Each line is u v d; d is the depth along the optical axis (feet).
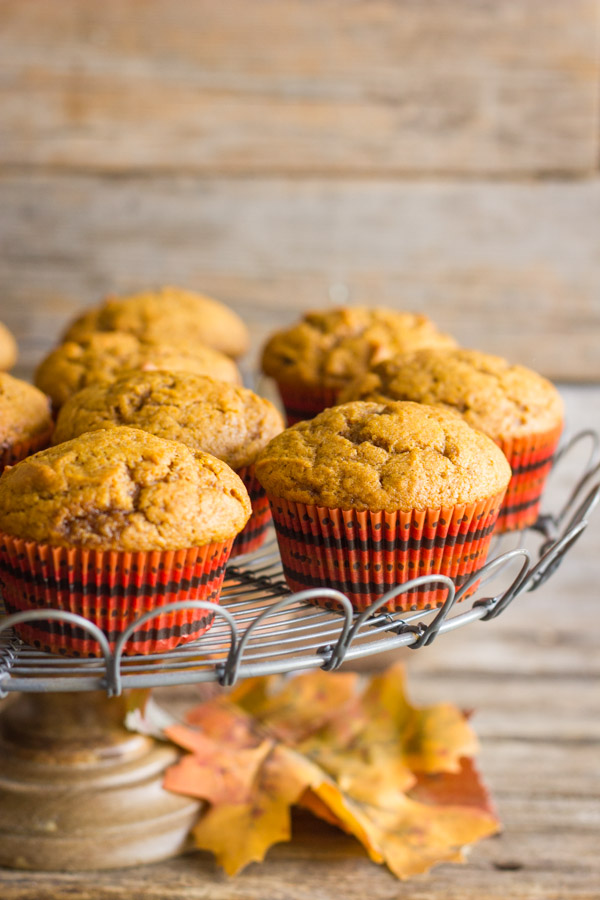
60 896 2.37
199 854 2.46
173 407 2.35
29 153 2.97
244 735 2.61
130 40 2.94
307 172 3.01
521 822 2.56
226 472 2.23
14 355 2.74
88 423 2.34
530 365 3.11
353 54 2.97
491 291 3.07
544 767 2.70
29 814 2.41
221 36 2.95
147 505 2.17
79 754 2.46
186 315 2.75
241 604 2.35
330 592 2.08
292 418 2.71
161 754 2.51
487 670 3.06
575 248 3.06
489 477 2.27
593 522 3.13
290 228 3.04
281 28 2.95
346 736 2.62
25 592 2.20
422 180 3.02
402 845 2.45
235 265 3.05
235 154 3.00
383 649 2.16
